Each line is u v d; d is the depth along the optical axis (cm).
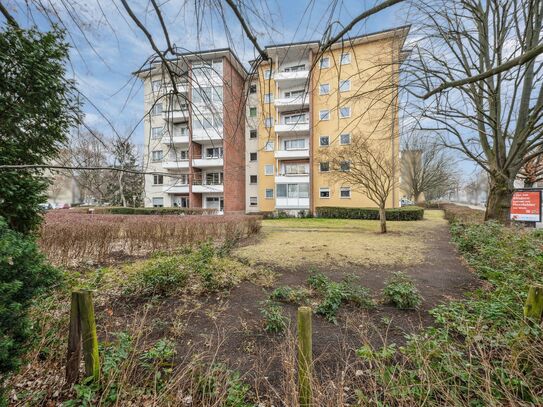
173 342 240
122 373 176
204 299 346
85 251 560
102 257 573
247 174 2225
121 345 199
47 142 330
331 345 238
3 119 290
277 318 260
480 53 643
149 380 183
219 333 259
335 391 163
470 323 229
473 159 746
